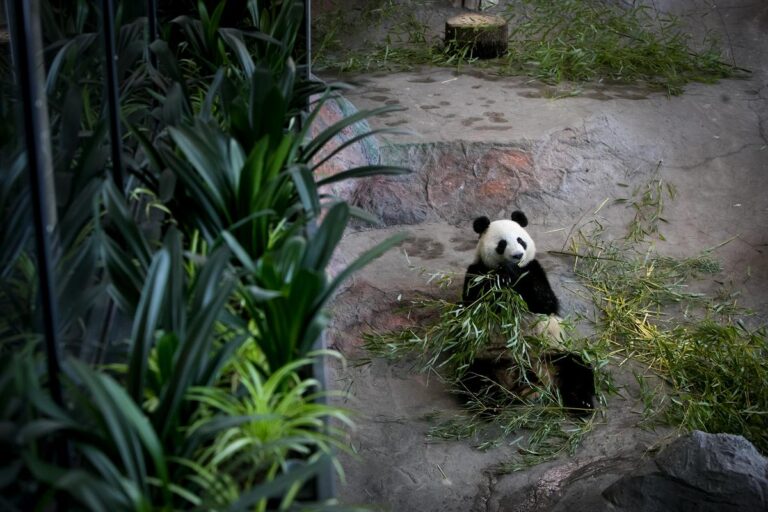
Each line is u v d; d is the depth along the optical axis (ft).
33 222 7.23
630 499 12.00
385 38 28.91
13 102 7.66
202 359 7.57
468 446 14.49
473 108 23.76
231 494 6.79
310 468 6.50
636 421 14.99
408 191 21.11
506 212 21.02
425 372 16.19
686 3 30.86
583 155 22.03
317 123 20.21
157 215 11.62
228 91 13.53
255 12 17.46
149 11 15.83
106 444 6.70
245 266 8.77
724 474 11.67
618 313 17.53
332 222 9.08
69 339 8.06
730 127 23.73
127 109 13.10
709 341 16.63
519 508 13.02
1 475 6.21
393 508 13.20
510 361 15.98
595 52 27.07
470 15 28.32
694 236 20.49
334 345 16.76
